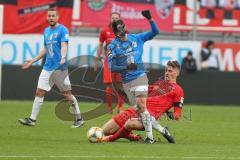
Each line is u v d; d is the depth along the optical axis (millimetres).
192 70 62594
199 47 63250
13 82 60938
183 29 63938
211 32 66125
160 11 63406
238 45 63969
